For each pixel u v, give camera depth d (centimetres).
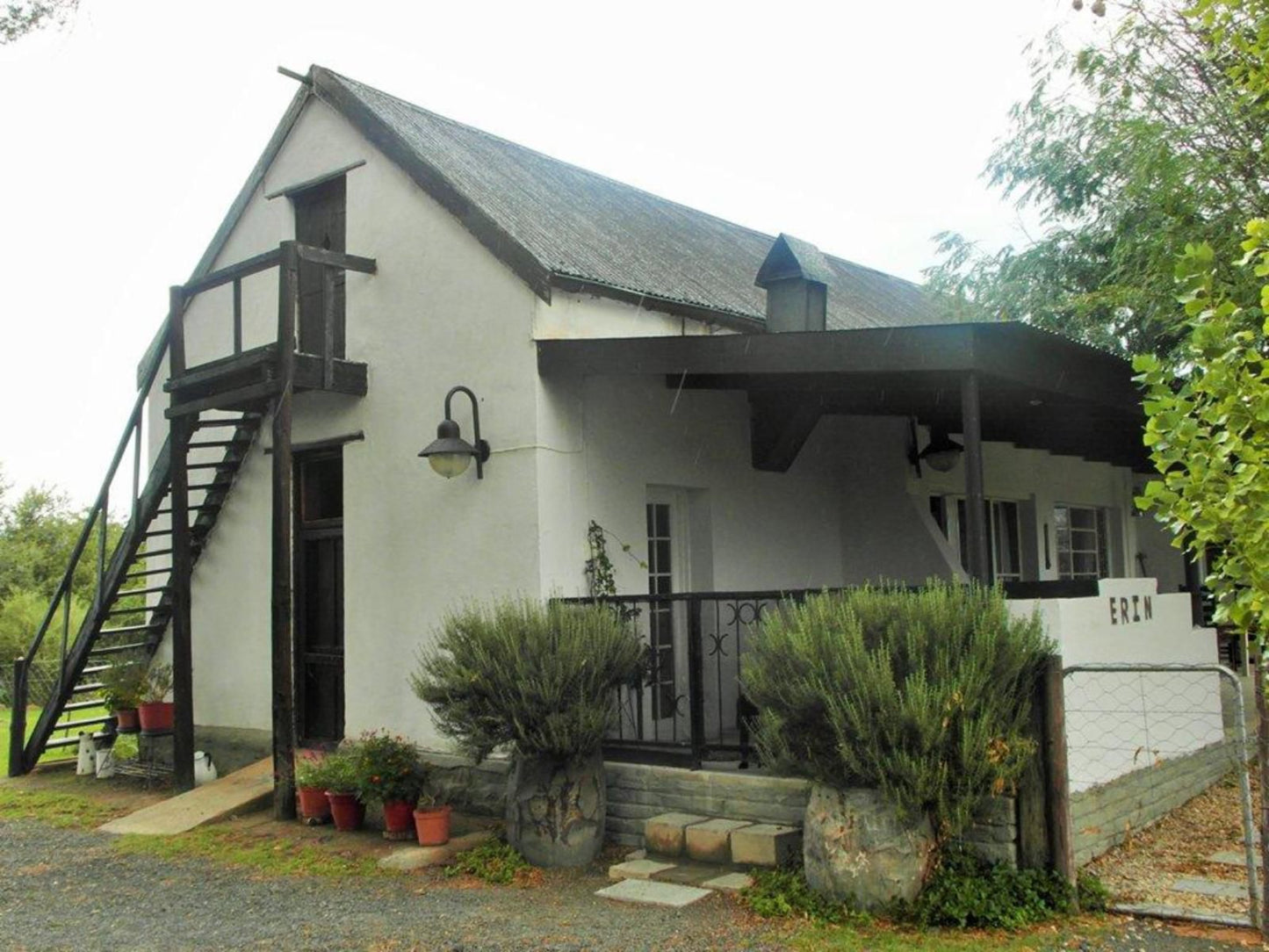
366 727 952
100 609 1104
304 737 1038
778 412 1048
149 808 932
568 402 880
